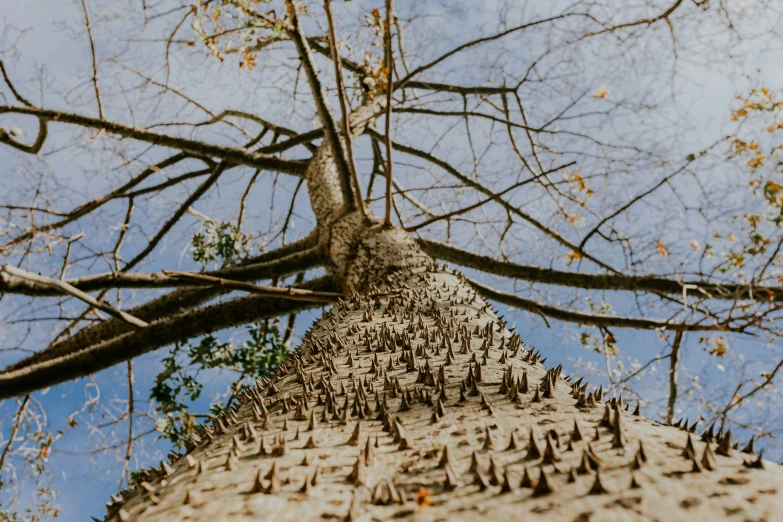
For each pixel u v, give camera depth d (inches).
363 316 147.4
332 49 189.3
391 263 201.8
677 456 54.7
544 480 49.3
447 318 143.1
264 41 228.5
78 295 186.1
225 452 68.5
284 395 94.5
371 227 233.6
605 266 285.3
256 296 241.3
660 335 273.9
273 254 296.5
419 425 70.9
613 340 282.0
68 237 216.1
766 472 50.7
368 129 360.2
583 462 52.1
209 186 320.5
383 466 60.4
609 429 63.5
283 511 50.6
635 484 48.2
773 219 211.5
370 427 72.8
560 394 81.6
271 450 65.7
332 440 68.6
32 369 217.0
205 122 357.1
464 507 48.5
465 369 97.0
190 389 273.9
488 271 295.0
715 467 51.1
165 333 230.1
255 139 394.0
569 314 283.3
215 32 205.8
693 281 259.1
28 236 226.4
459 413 73.5
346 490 55.0
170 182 333.1
